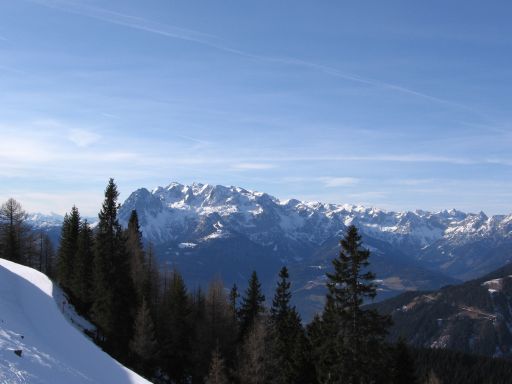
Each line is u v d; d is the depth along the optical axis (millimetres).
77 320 68250
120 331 71750
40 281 59375
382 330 47750
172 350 78312
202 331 80938
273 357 67062
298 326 77188
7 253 94625
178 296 84438
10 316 31953
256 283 94875
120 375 31328
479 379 189875
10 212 96250
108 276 74875
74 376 25078
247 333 85250
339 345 48094
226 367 75750
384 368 49562
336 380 50438
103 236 77500
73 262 86500
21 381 20391
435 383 112188
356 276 48125
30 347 25828
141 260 95812
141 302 80688
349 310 47719
